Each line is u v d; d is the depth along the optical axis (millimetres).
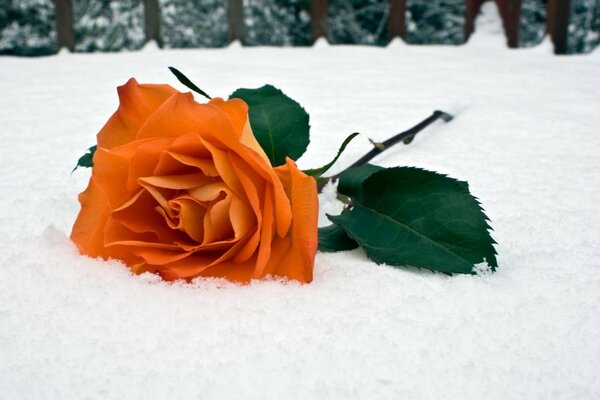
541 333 376
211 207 379
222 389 340
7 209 507
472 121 763
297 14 3244
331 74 1098
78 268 414
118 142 410
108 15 3020
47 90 1004
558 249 456
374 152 543
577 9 3053
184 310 384
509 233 475
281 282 400
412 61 1271
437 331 375
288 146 445
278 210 380
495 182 566
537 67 1190
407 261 414
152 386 341
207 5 3061
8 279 408
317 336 370
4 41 2965
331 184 511
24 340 366
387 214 426
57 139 697
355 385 343
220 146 384
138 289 397
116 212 395
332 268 425
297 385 342
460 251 412
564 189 551
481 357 360
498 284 414
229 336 369
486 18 1588
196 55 1377
